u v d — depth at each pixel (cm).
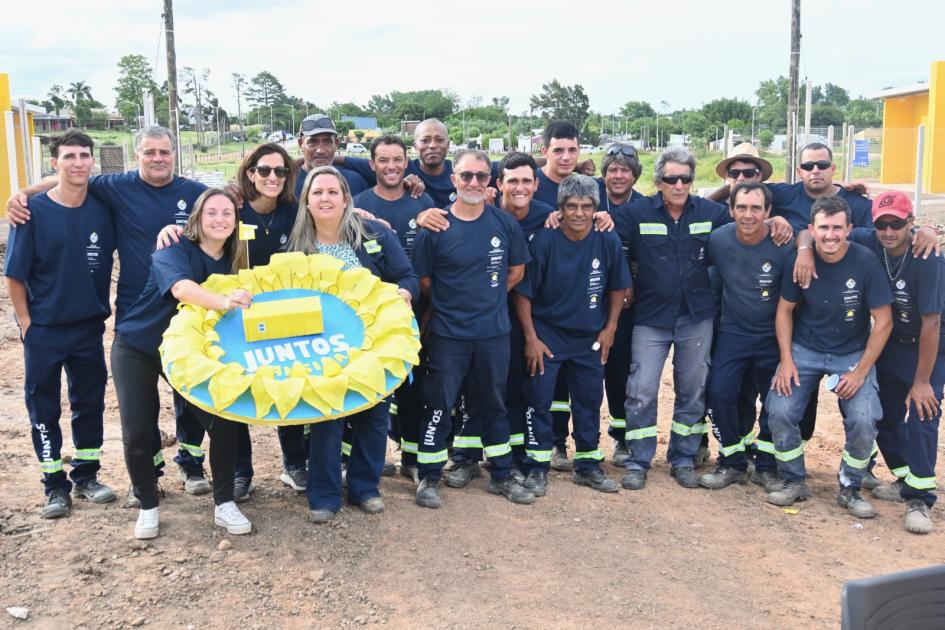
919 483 648
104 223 591
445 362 618
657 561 563
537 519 615
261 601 486
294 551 539
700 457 766
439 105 12338
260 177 569
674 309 685
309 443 587
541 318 661
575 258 650
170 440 768
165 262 527
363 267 580
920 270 630
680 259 680
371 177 768
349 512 597
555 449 741
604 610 497
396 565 533
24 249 566
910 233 636
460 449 684
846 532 633
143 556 527
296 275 559
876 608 288
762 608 512
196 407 546
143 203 593
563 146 706
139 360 540
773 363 687
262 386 488
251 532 560
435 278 622
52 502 579
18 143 2808
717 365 695
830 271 642
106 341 1164
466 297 614
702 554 579
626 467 716
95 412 607
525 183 641
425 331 641
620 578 536
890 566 581
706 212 683
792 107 2492
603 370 686
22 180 2655
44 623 459
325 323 545
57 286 574
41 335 577
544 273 654
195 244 546
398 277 599
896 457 688
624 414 758
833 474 760
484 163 601
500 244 617
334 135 739
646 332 691
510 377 691
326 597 494
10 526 560
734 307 684
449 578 522
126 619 465
